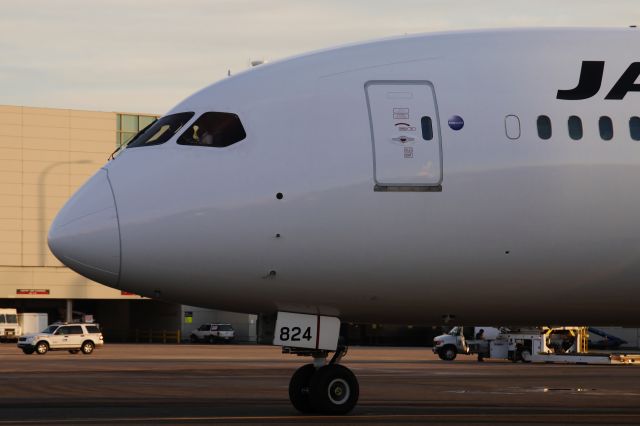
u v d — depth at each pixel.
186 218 37.53
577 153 38.09
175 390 67.69
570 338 130.62
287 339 40.22
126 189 37.88
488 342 128.25
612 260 38.56
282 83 39.34
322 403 41.88
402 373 94.19
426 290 38.84
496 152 37.88
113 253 37.47
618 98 38.78
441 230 37.81
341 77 39.09
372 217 37.69
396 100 38.44
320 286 38.53
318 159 37.91
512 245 38.09
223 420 43.19
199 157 38.19
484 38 40.09
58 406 53.88
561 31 40.50
